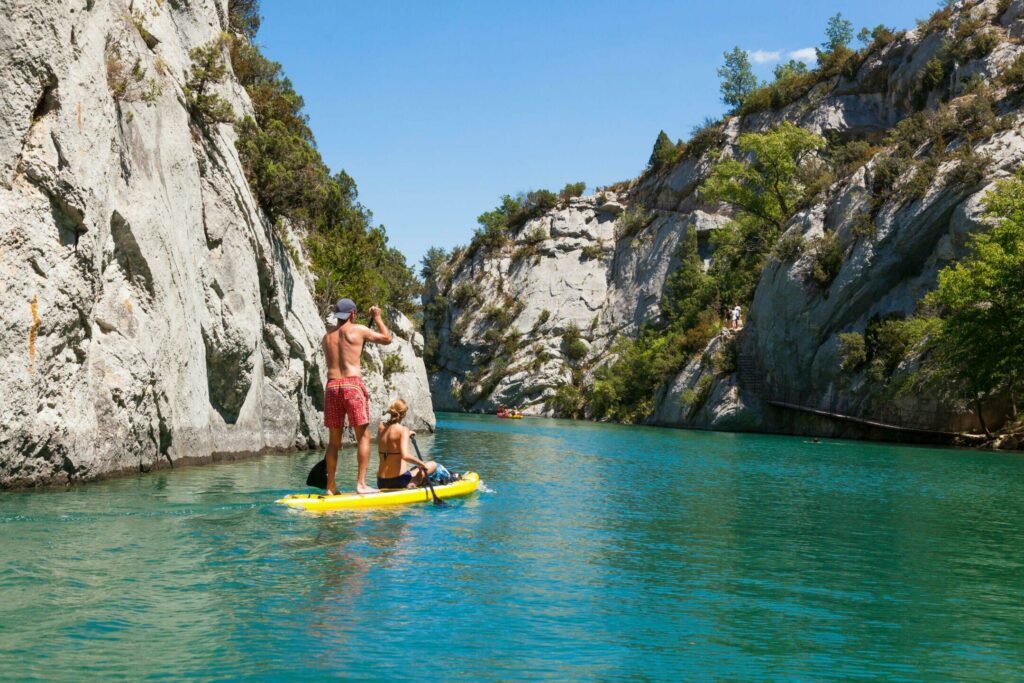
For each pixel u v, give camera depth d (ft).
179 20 72.38
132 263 48.67
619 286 270.05
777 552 30.99
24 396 37.73
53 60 40.29
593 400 231.30
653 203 277.03
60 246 40.45
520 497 44.52
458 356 296.30
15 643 17.83
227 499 38.01
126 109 50.34
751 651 19.24
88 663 16.85
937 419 124.26
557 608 22.09
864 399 142.20
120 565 24.71
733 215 245.86
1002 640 20.51
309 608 21.09
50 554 25.72
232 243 63.21
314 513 35.06
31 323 37.99
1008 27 189.16
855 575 27.43
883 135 213.87
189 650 17.80
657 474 61.67
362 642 18.76
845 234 155.33
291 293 76.02
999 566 29.32
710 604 23.16
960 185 138.21
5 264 37.01
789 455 87.56
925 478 62.90
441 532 32.07
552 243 290.97
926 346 127.65
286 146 79.20
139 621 19.57
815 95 234.79
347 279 106.42
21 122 38.63
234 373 62.44
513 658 18.16
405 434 41.29
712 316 209.56
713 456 83.71
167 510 34.50
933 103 197.47
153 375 49.29
